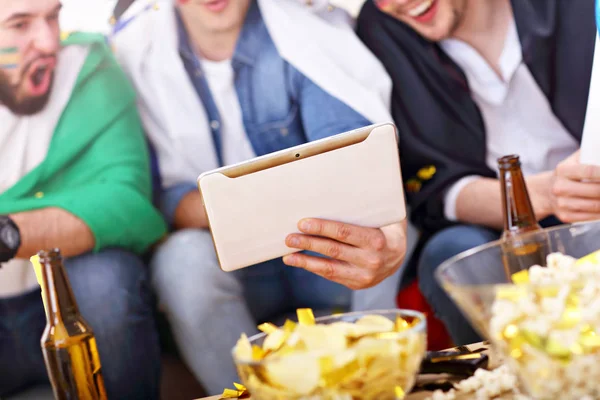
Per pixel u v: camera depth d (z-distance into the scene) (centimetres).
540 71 244
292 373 54
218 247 111
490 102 244
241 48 237
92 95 232
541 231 71
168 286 234
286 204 111
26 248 227
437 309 242
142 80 235
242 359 59
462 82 243
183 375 235
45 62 229
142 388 232
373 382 55
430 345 242
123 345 231
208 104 237
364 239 118
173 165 236
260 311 237
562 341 51
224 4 235
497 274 66
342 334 61
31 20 228
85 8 232
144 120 235
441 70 242
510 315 53
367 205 115
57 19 230
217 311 235
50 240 228
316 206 113
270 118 238
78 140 231
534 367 53
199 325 235
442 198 244
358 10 240
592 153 118
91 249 230
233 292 236
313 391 55
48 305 88
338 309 238
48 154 229
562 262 65
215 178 108
